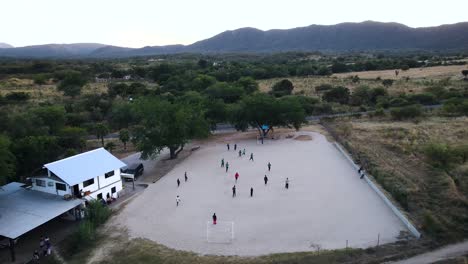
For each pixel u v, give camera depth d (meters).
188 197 43.75
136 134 58.38
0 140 39.41
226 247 31.86
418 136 66.12
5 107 89.62
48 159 49.78
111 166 44.12
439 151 50.28
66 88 115.00
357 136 69.12
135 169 52.06
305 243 32.12
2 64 191.75
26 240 34.91
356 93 106.44
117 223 37.44
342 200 41.25
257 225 35.94
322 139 70.88
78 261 30.55
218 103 78.31
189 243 32.78
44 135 58.91
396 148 59.22
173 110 59.28
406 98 98.12
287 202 41.25
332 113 93.88
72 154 52.94
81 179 39.81
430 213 35.94
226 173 52.34
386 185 43.41
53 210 36.34
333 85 129.50
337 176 49.47
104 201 42.16
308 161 56.91
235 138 74.88
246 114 72.75
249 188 46.06
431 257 28.77
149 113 58.03
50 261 31.11
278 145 67.69
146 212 39.91
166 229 35.72
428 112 86.56
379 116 86.25
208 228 35.59
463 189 41.41
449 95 99.00
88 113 86.75
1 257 32.06
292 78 156.75
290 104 73.56
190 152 65.06
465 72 127.56
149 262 29.80
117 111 82.38
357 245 31.39
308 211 38.69
